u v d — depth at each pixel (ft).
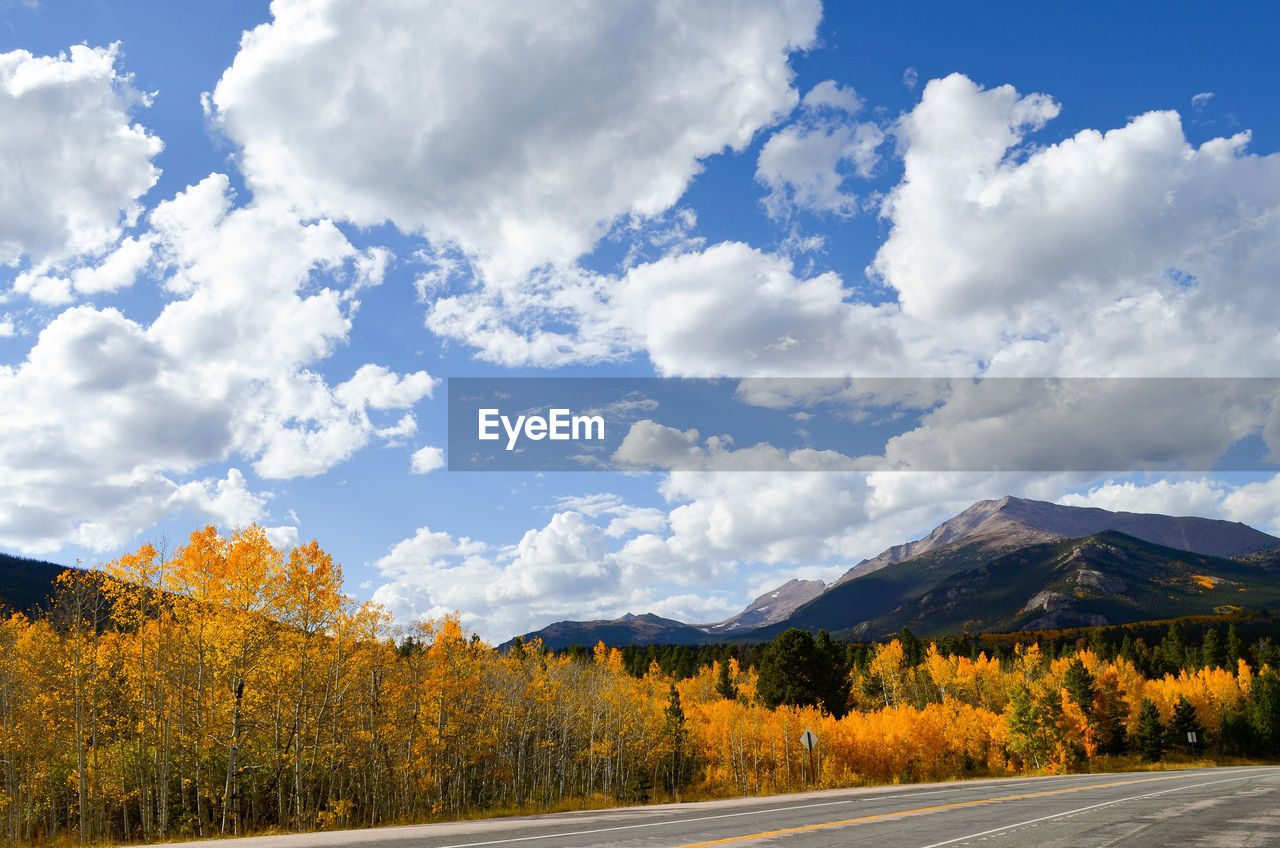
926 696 347.56
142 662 118.11
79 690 119.34
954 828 50.98
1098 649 508.94
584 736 227.40
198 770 117.19
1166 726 343.46
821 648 311.68
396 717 152.56
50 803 145.89
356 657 131.64
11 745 132.87
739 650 555.28
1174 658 505.66
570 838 48.67
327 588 118.32
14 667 131.95
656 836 49.03
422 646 163.32
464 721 172.45
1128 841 41.81
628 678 286.66
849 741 235.81
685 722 260.01
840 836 47.26
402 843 47.32
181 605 110.11
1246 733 346.33
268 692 114.93
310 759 132.57
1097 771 237.25
